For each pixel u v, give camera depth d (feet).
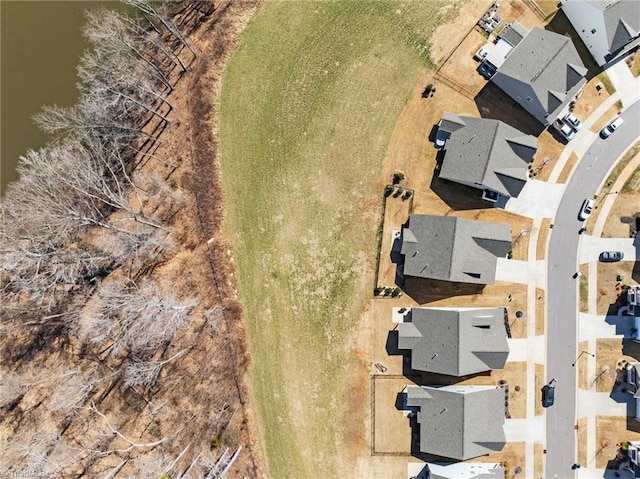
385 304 204.85
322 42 212.02
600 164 202.28
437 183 204.54
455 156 198.08
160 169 213.46
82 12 214.28
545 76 191.31
